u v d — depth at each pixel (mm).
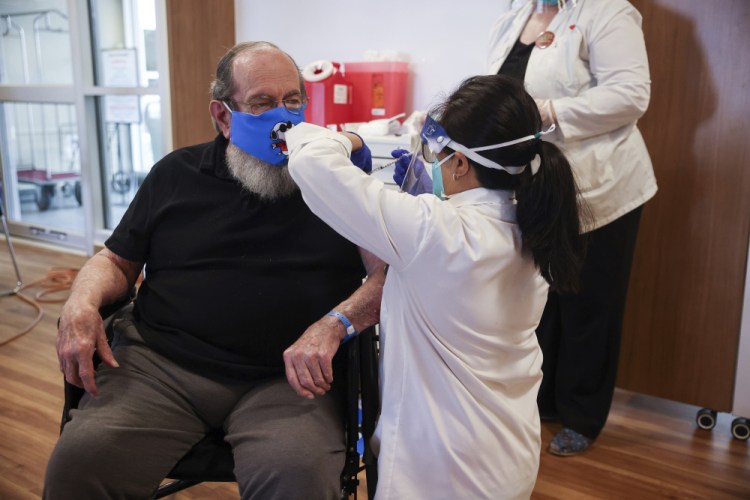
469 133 1072
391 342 1136
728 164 2152
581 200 1127
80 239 4582
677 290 2303
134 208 1488
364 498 1844
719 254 2209
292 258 1404
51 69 4578
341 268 1432
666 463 2098
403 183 1284
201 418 1353
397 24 2875
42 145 4770
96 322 1286
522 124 1055
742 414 2230
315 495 1116
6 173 4965
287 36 3229
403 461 1107
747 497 1919
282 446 1158
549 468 2055
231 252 1421
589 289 2105
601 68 1901
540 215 1048
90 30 4242
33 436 2129
